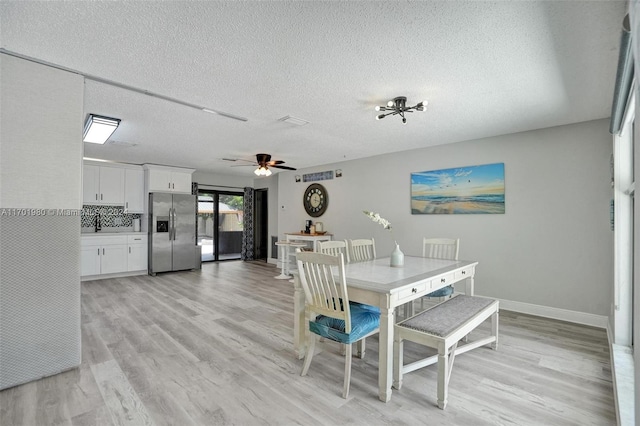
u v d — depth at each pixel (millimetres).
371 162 5609
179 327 3332
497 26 1795
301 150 5133
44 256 2291
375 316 2336
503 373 2393
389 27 1814
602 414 1894
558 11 1651
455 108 3117
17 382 2164
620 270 2691
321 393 2119
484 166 4254
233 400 2025
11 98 2100
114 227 6422
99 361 2543
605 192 3398
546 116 3354
